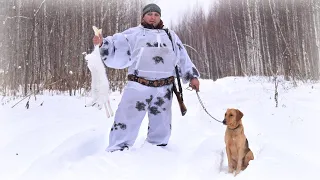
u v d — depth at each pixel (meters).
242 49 22.97
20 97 8.45
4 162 3.68
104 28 10.76
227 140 3.69
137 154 3.72
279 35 14.98
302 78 13.20
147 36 4.08
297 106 7.61
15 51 8.84
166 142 4.32
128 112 4.05
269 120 6.38
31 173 3.20
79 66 9.79
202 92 11.98
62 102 7.86
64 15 10.02
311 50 14.16
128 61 3.98
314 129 5.39
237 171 3.55
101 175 3.19
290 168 3.25
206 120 6.61
